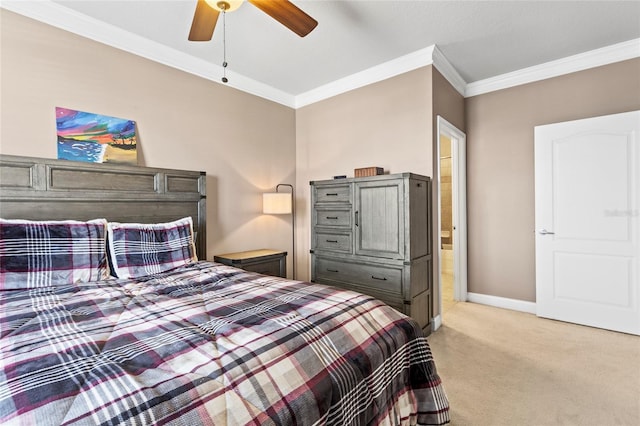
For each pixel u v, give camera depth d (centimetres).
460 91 354
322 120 375
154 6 217
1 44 197
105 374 75
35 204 197
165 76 276
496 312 331
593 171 283
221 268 217
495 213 351
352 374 105
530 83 327
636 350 238
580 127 288
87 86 231
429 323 284
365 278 288
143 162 260
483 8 225
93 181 222
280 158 385
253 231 353
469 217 369
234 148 332
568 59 301
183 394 72
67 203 209
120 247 197
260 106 360
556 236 303
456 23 243
